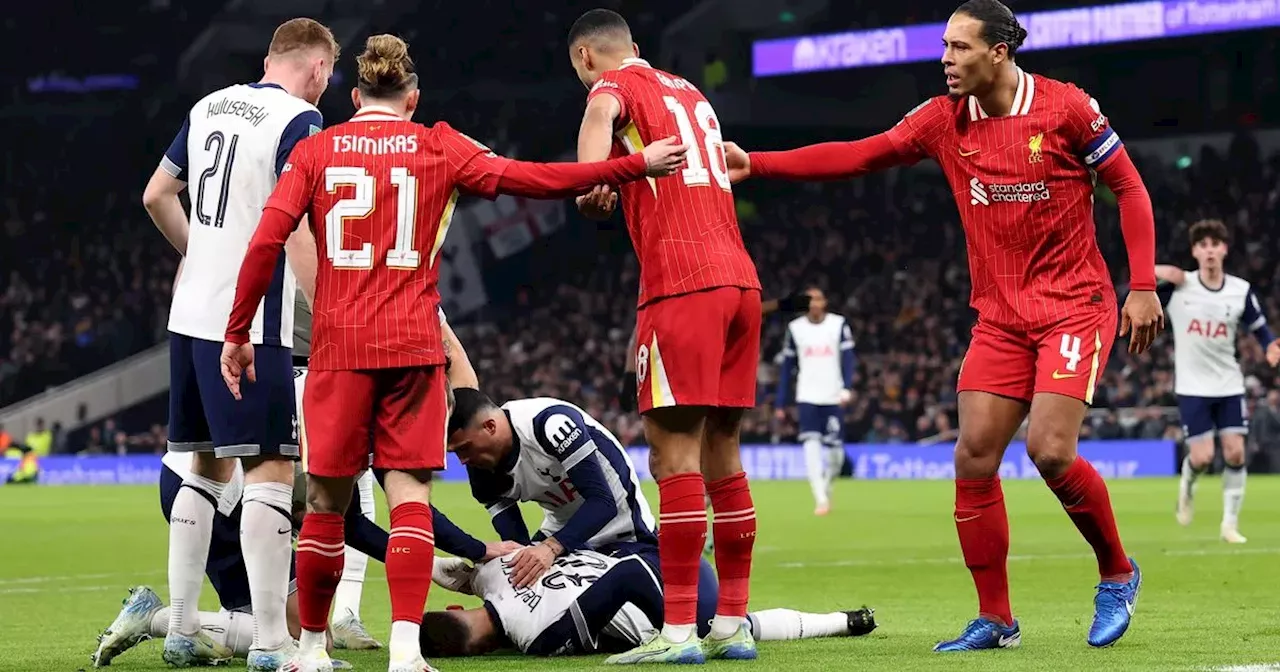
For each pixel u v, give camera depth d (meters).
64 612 11.87
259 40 57.97
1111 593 8.77
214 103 8.55
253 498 8.10
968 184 8.73
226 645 8.59
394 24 58.59
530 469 8.94
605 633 8.63
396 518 7.32
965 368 8.84
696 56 58.25
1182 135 56.47
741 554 8.29
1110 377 44.53
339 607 9.42
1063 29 51.28
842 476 43.59
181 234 8.88
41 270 57.06
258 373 8.07
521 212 55.94
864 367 48.66
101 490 39.16
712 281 7.96
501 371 52.22
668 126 8.10
